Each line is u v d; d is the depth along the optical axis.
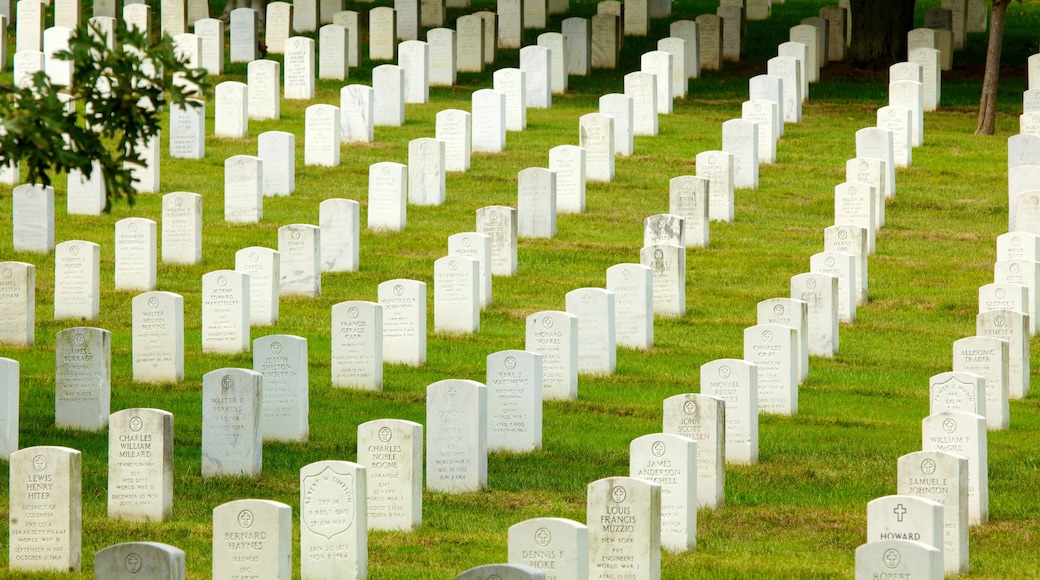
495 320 73.88
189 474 51.41
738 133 99.12
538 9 151.75
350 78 129.50
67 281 72.25
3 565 42.78
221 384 51.22
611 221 91.06
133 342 63.44
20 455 42.31
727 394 54.50
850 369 68.19
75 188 89.56
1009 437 58.25
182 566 36.66
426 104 120.69
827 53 142.75
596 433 58.06
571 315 62.16
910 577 37.06
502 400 55.84
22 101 34.94
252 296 71.88
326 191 95.44
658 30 154.38
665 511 45.03
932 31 132.38
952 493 43.31
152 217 88.88
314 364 66.44
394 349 67.31
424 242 85.88
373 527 46.69
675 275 74.81
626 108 105.38
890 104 109.81
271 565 39.41
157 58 37.53
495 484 51.41
